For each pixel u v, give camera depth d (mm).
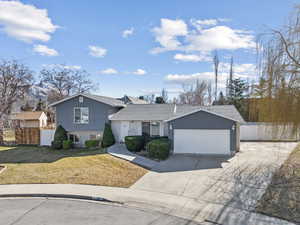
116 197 8516
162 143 16047
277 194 8766
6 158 16594
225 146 17188
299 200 8125
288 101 10672
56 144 21203
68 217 6773
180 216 6875
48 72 39781
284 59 10812
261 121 12109
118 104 23766
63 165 13695
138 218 6715
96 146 21578
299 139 11156
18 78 26672
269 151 18953
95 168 12898
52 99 40250
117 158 15375
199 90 49688
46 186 9812
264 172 12047
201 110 17469
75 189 9414
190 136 17688
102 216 6852
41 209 7434
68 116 22703
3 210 7332
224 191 9180
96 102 22094
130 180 10766
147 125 21578
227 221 6516
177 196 8648
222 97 42219
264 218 6699
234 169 12789
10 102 26453
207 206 7648
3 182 10367
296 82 10508
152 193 9000
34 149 21203
